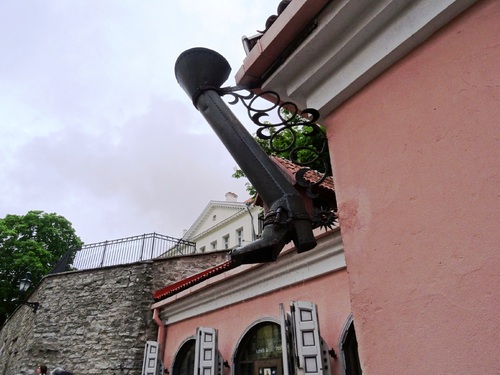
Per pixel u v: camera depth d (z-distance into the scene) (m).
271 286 6.08
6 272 23.00
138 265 10.19
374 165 1.87
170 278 10.26
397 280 1.62
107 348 9.19
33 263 23.20
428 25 1.73
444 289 1.45
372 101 1.98
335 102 2.19
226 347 6.72
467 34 1.62
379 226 1.76
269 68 2.34
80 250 12.38
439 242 1.51
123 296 9.84
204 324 7.61
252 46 2.50
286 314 5.21
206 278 7.60
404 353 1.52
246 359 6.37
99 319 9.73
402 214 1.68
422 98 1.73
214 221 28.00
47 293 10.88
